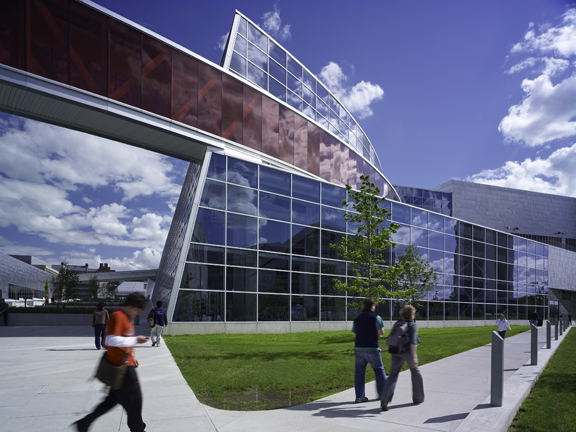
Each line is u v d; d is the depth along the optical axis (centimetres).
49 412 586
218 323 2006
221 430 508
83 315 2709
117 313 431
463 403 653
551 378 905
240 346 1476
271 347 1470
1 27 1759
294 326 2291
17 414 575
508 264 4178
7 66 1758
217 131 2389
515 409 617
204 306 1975
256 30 2764
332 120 3469
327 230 2566
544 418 585
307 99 3155
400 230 3086
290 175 2439
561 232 7006
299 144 2903
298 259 2388
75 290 4428
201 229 2017
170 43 2233
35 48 1830
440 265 3394
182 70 2278
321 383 840
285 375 900
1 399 662
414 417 571
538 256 4666
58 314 2670
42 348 1381
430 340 1850
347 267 2611
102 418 555
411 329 650
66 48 1908
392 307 2805
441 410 609
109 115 2050
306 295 2384
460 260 3591
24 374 882
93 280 6200
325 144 3162
